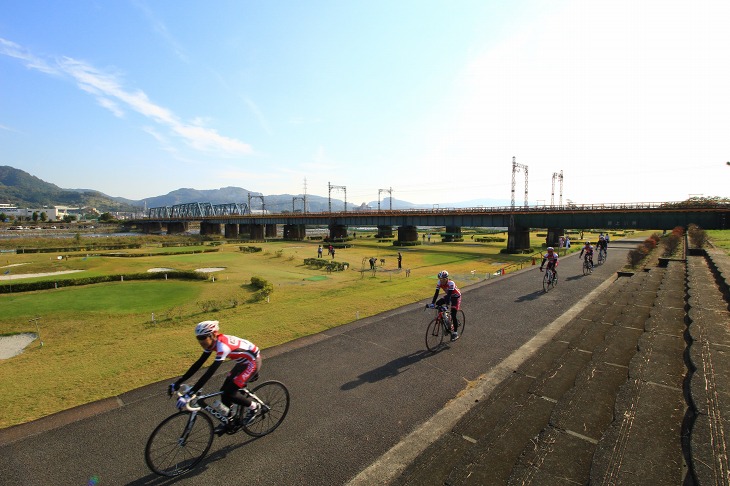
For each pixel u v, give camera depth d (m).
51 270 35.62
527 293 16.95
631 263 23.70
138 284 27.86
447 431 5.89
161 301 21.66
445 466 4.62
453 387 7.65
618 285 15.65
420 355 9.48
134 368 9.28
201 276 30.25
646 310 10.17
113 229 173.50
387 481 4.82
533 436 4.80
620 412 4.59
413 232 70.19
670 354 6.37
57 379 8.80
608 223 46.41
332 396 7.31
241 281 29.27
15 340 14.88
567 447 4.26
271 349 10.05
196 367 5.16
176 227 149.88
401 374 8.32
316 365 8.89
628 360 6.70
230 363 9.41
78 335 15.19
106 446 5.80
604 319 10.05
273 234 112.31
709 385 4.68
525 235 51.31
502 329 11.55
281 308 15.77
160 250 61.91
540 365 7.63
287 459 5.41
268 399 6.17
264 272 34.41
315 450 5.61
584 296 16.14
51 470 5.23
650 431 4.14
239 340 5.55
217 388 7.92
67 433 6.18
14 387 8.45
